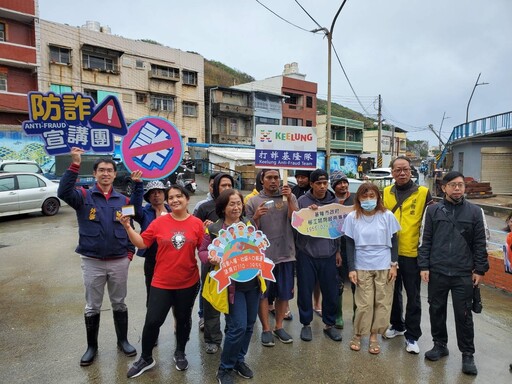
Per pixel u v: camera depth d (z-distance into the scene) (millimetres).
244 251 2949
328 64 15203
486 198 17266
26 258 6652
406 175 3596
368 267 3432
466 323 3156
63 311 4340
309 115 38281
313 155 3750
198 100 30312
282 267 3619
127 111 26344
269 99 34344
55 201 11312
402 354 3449
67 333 3777
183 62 29234
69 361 3240
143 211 3564
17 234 8648
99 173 3205
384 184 12469
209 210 3828
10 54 20703
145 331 2980
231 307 2891
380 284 3416
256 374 3100
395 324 3816
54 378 2982
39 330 3842
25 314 4246
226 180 3762
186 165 19500
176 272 2971
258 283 3021
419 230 3553
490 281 5398
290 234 3678
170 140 3510
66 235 8570
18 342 3580
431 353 3346
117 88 25656
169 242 2963
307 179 4723
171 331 3863
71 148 3176
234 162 25984
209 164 27141
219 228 3023
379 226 3428
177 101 29016
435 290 3299
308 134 3744
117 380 2971
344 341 3695
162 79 27844
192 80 29938
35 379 2967
